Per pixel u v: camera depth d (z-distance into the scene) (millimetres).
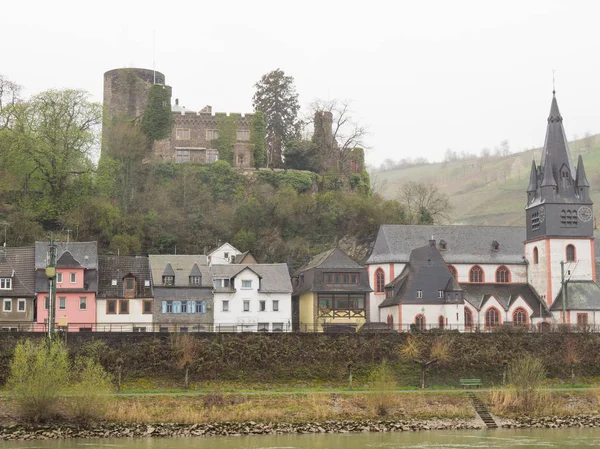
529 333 162750
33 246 174875
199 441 117125
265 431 124062
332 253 186750
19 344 126062
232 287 178500
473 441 118812
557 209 194625
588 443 117500
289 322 179625
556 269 192750
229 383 144125
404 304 181875
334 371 149625
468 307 189875
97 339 143750
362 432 125812
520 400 137875
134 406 127562
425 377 152125
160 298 174375
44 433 118562
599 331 168125
